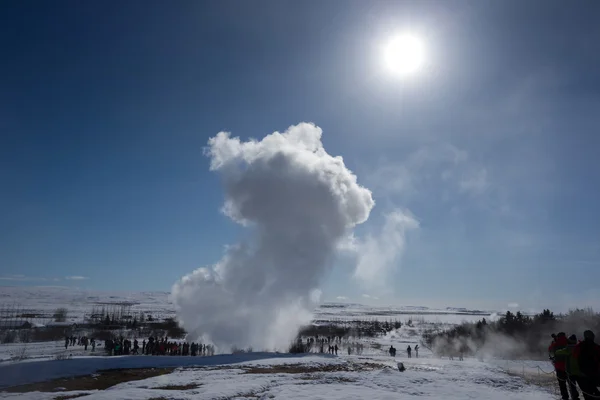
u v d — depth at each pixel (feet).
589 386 42.73
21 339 226.58
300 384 69.87
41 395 62.85
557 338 56.18
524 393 64.34
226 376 79.00
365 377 76.18
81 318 473.26
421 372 84.43
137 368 92.02
